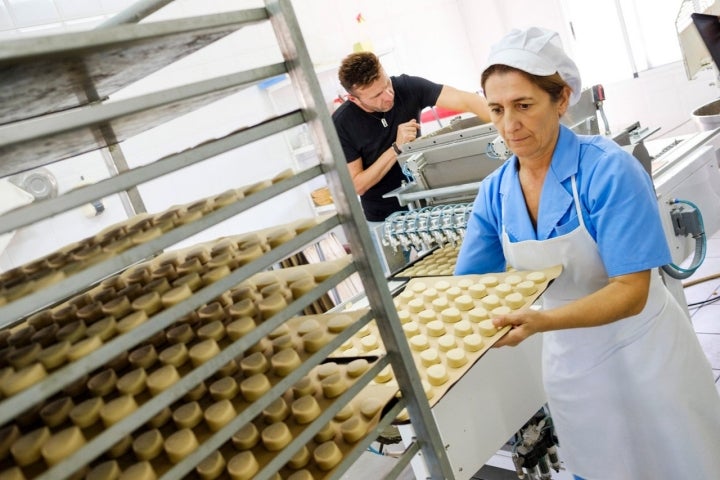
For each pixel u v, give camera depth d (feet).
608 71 16.28
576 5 16.08
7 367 2.33
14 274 2.83
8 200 8.00
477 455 4.63
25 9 9.22
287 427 2.71
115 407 2.35
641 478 4.74
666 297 4.59
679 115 15.23
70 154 3.83
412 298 5.61
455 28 17.94
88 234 9.61
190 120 11.32
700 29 7.11
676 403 4.42
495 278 5.17
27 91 2.51
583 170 4.26
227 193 2.78
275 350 3.12
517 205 4.76
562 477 6.55
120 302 2.71
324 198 12.56
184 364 2.73
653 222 3.94
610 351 4.49
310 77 2.48
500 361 5.03
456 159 6.44
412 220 6.60
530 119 4.11
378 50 15.52
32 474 2.19
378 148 8.96
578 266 4.52
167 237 2.10
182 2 11.15
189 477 2.61
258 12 2.47
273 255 2.42
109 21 3.61
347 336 2.71
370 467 3.38
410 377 2.86
